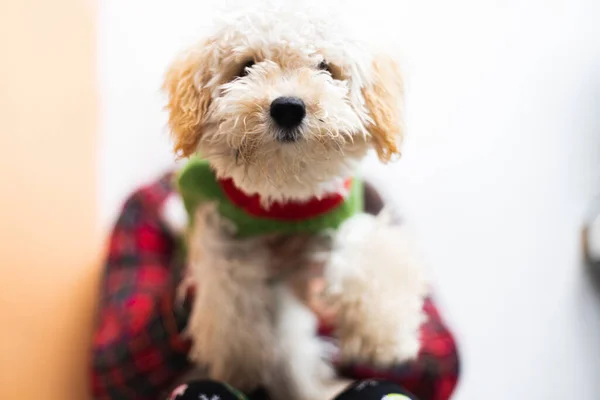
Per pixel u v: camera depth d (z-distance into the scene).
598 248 1.32
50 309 1.20
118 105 1.41
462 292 1.31
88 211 1.32
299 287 0.99
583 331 1.30
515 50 1.55
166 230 1.31
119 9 1.42
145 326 1.11
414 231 1.13
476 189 1.43
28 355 1.14
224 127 0.72
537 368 1.25
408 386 1.01
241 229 0.91
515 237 1.38
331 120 0.70
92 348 1.17
